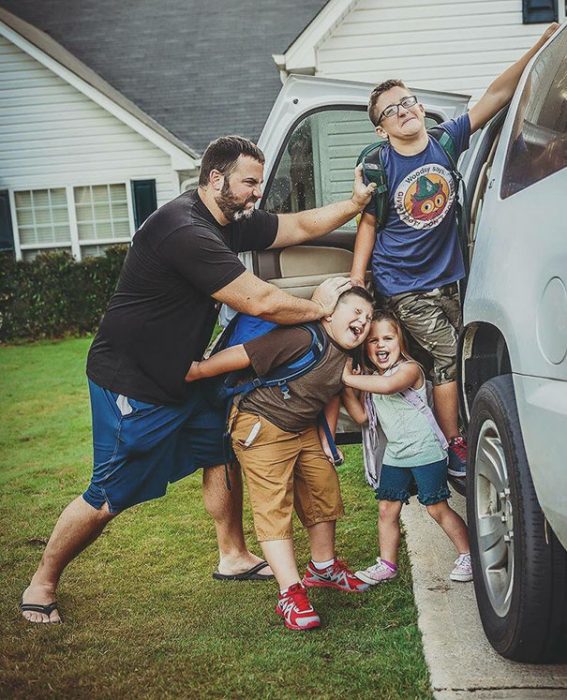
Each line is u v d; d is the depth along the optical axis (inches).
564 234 95.3
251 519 185.2
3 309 559.8
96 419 138.3
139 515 192.5
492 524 116.9
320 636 126.9
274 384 131.0
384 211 140.0
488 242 121.4
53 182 650.8
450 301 142.8
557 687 107.0
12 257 565.9
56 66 628.7
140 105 731.4
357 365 142.3
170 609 141.7
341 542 165.8
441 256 141.3
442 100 157.9
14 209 654.5
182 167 634.8
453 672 111.9
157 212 133.2
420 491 138.1
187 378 136.6
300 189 164.6
